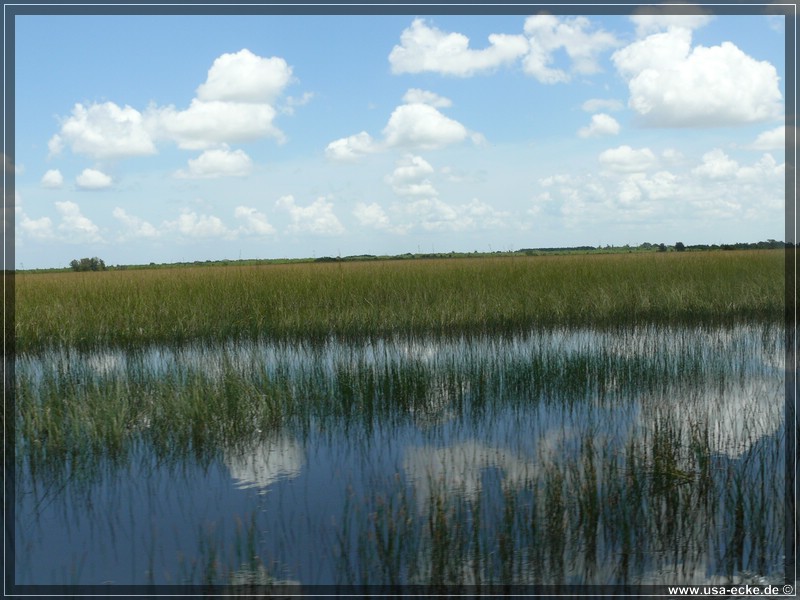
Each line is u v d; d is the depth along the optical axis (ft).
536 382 25.94
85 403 21.80
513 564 12.42
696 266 56.08
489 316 39.17
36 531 14.60
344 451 19.31
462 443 19.71
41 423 20.42
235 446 19.98
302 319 39.34
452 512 14.38
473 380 26.13
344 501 15.64
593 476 14.46
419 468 17.61
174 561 13.08
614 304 41.83
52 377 26.23
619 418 21.77
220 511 15.38
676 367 27.86
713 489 15.23
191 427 20.38
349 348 34.22
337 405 23.44
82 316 39.55
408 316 38.58
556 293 44.09
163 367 30.01
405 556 12.73
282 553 13.17
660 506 14.38
